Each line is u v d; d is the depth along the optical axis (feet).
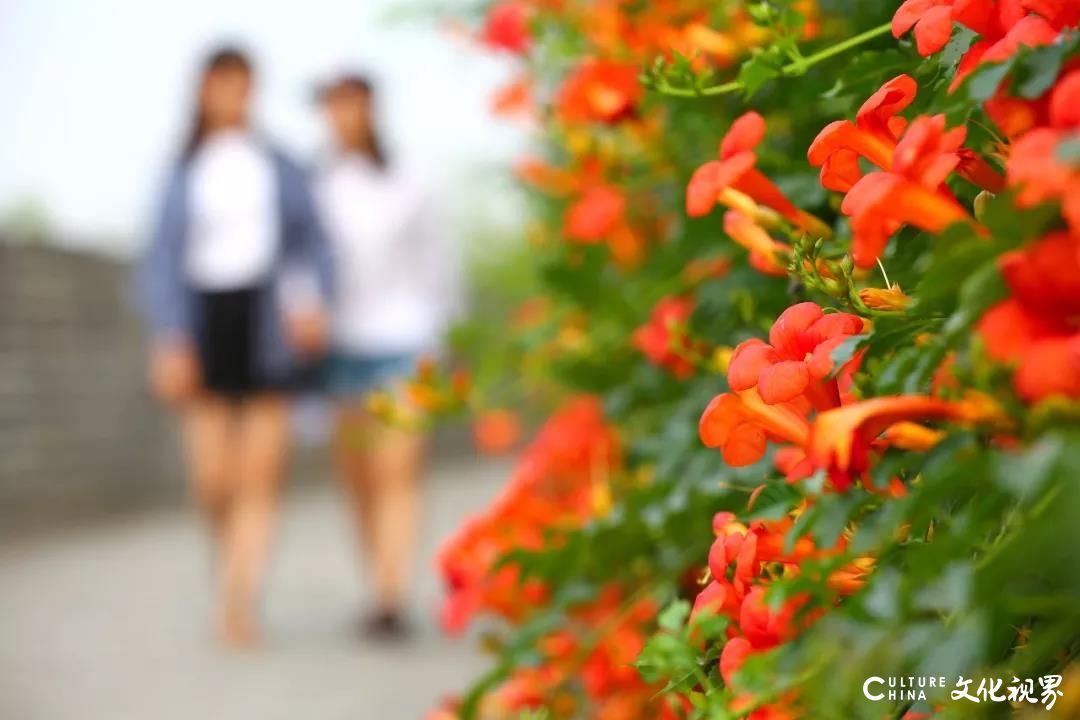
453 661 20.92
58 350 40.57
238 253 22.17
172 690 19.54
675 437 7.03
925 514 3.36
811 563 3.33
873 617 3.09
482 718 7.63
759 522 4.20
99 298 42.83
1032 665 3.01
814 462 3.51
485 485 50.93
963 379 3.16
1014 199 2.61
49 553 34.27
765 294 6.57
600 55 7.65
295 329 22.56
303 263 22.72
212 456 22.91
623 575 7.00
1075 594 2.81
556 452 10.02
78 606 26.55
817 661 3.32
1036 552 2.65
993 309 2.65
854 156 3.90
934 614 3.29
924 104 4.36
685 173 7.89
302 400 23.34
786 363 3.52
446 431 60.59
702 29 6.82
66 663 21.45
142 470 44.37
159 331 22.34
